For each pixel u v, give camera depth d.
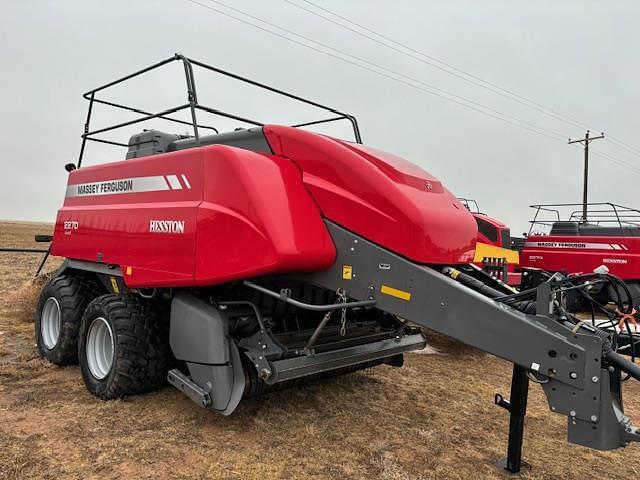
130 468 2.88
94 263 4.47
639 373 2.57
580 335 2.50
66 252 4.82
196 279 3.28
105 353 4.00
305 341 3.65
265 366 3.09
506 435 3.69
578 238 10.78
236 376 3.22
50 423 3.40
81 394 3.98
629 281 9.91
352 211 3.18
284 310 3.72
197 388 3.34
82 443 3.14
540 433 3.79
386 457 3.21
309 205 3.29
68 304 4.62
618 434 2.49
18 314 6.72
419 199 3.18
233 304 3.43
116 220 4.08
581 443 2.52
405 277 3.00
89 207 4.56
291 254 3.00
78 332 4.61
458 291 2.82
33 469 2.80
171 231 3.49
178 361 3.97
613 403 2.64
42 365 4.68
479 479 2.99
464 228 3.47
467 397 4.52
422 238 3.01
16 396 3.88
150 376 3.84
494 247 7.69
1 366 4.61
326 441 3.39
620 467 3.28
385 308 3.07
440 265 3.23
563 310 2.81
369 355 3.73
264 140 3.60
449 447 3.42
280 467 2.99
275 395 4.21
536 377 2.68
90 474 2.79
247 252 3.04
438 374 5.25
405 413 4.01
